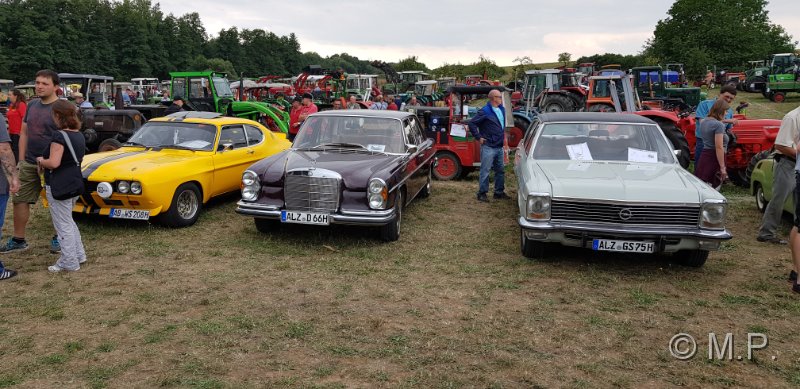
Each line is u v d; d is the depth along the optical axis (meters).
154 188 6.85
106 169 6.92
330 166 6.60
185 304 4.83
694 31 63.59
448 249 6.60
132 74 86.00
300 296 5.05
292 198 6.51
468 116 11.51
